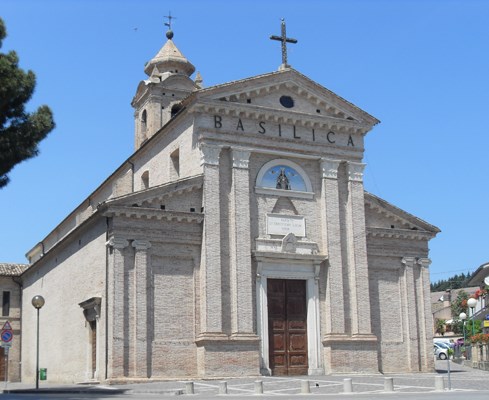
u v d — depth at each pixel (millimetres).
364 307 41469
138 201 37469
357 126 43281
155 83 54781
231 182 39500
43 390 33812
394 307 43875
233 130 39906
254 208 40156
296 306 40531
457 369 51250
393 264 44438
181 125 41656
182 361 37094
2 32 31859
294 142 41469
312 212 41750
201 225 38625
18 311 60625
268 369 38656
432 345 44375
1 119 31812
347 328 41062
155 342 36656
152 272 37344
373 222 44219
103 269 37875
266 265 39781
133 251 37094
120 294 36219
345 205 42625
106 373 36062
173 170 43000
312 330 40375
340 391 29547
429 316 44719
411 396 24906
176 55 57625
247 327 38094
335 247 41406
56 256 48500
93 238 40062
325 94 42688
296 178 41781
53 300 48594
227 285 38406
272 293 40031
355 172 42969
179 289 37812
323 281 41125
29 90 31922
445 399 22391
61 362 45219
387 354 42812
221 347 37250
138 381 35500
